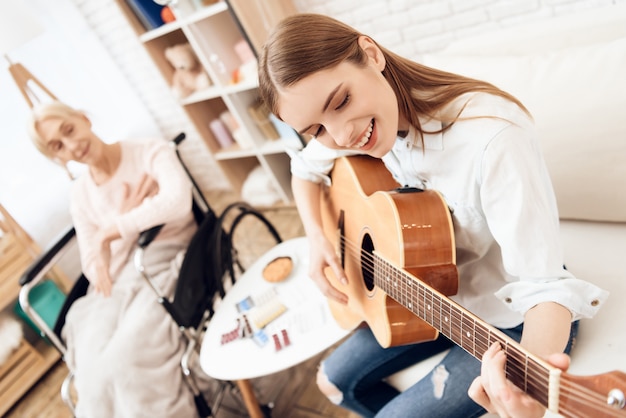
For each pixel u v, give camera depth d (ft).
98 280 5.35
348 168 3.53
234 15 6.05
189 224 6.07
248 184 9.27
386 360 3.43
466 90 2.46
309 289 4.51
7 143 8.18
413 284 2.57
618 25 3.44
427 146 2.60
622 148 3.14
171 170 5.55
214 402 5.36
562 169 3.43
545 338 2.08
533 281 2.27
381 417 3.02
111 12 8.86
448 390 2.86
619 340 2.79
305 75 2.13
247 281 5.04
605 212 3.41
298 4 6.75
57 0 8.73
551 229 2.20
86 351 5.01
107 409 4.71
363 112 2.22
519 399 1.77
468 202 2.57
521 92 3.51
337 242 3.91
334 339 3.86
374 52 2.36
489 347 1.99
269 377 5.66
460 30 6.00
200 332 5.35
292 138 7.92
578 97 3.25
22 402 7.36
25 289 5.20
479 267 2.96
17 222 7.91
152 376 4.76
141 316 5.08
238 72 7.56
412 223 2.70
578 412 1.60
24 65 8.57
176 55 7.84
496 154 2.22
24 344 7.38
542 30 3.81
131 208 5.78
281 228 8.55
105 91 9.79
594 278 3.18
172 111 10.17
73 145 5.43
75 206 5.93
